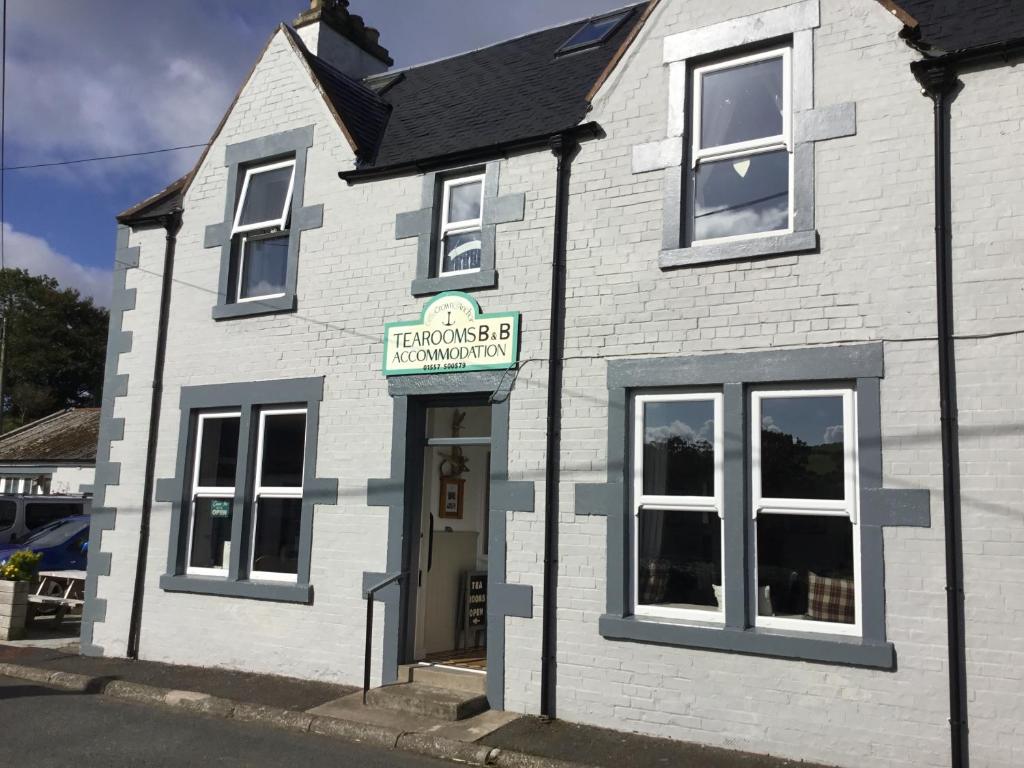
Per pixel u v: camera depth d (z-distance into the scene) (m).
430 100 10.77
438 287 8.69
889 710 6.25
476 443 8.48
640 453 7.52
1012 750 5.86
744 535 6.95
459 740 6.84
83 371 50.31
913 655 6.22
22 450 24.61
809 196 7.05
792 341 6.97
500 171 8.59
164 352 10.44
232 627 9.35
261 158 10.26
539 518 7.81
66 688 8.92
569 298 8.00
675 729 6.97
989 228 6.43
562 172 8.20
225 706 7.90
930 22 7.39
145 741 7.02
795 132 7.21
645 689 7.13
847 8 7.19
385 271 9.11
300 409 9.47
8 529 16.20
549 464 7.77
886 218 6.78
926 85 6.74
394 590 8.46
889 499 6.43
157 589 9.92
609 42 10.39
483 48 12.16
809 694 6.52
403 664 8.44
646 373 7.50
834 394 6.83
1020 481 6.07
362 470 8.85
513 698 7.69
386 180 9.30
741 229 7.51
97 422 25.88
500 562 7.92
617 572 7.38
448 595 9.28
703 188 7.76
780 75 7.57
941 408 6.34
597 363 7.77
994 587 6.05
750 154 7.55
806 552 6.84
